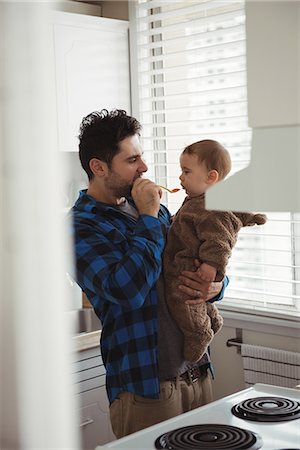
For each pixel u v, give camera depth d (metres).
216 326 1.96
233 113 2.66
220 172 1.88
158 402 1.77
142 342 1.76
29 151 0.43
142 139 2.97
